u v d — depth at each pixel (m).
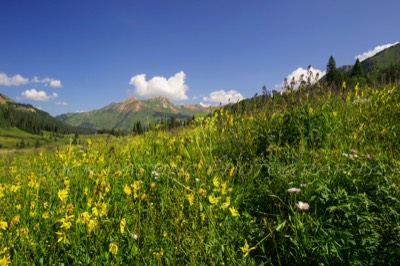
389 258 2.41
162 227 3.12
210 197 3.09
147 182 4.33
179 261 2.76
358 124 6.11
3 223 2.94
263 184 4.13
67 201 3.81
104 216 3.20
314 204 3.24
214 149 5.98
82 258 2.75
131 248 2.88
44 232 3.12
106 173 4.50
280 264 2.61
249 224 3.29
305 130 5.48
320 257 2.58
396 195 3.01
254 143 5.83
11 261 2.66
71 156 6.06
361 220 2.76
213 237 2.89
